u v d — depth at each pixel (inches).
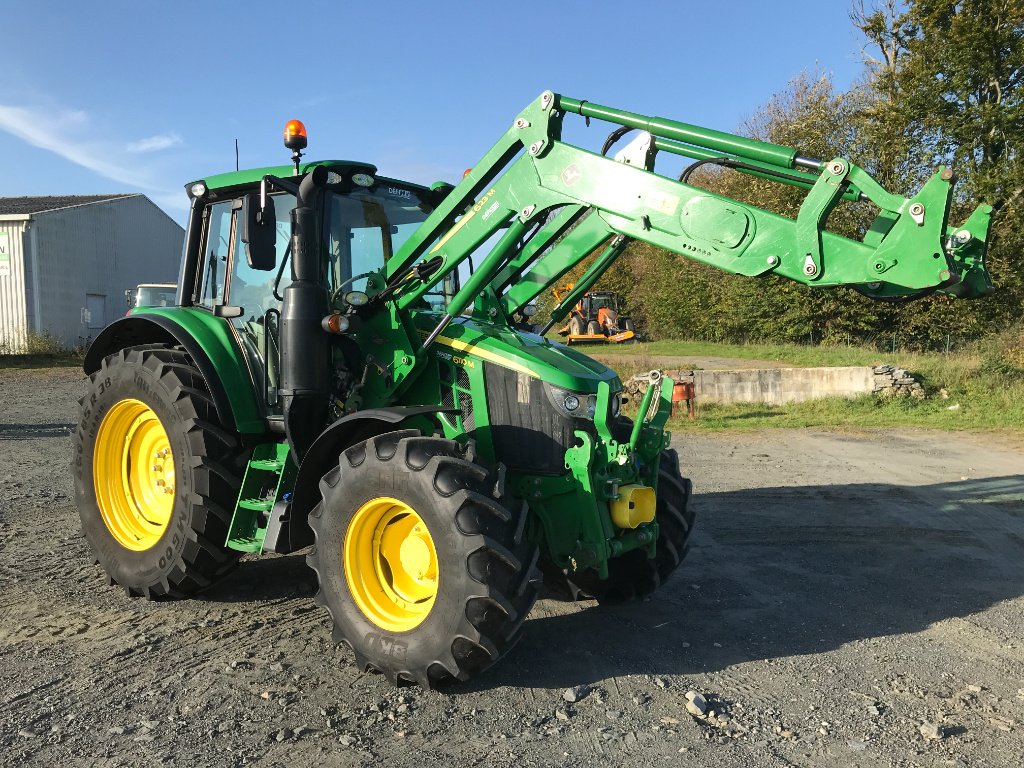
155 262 1238.3
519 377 153.7
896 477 342.6
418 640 128.3
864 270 119.6
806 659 148.6
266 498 168.6
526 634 160.6
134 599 177.2
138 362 180.4
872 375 589.0
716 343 1173.1
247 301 181.2
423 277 157.6
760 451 416.5
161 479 185.8
